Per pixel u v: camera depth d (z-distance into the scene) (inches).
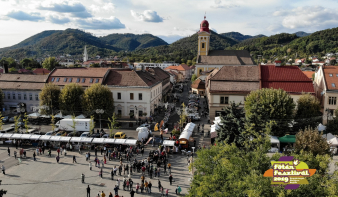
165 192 1201.4
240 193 706.8
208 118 2554.1
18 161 1592.0
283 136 1749.5
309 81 2249.0
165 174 1413.6
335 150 1622.8
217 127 1822.1
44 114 2404.0
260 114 1587.1
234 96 2283.5
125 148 1792.6
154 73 3526.1
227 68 2454.5
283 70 2359.7
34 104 2792.8
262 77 2326.5
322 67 2340.1
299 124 1867.6
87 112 2317.9
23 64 7593.5
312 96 1968.5
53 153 1753.2
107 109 2322.8
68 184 1294.3
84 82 2645.2
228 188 759.1
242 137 1409.9
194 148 1770.4
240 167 765.3
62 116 2351.1
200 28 5393.7
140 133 1897.1
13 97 2827.3
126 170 1470.2
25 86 2785.4
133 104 2564.0
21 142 1886.1
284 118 1755.7
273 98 1788.9
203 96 4320.9
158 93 3065.9
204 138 2023.9
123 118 2598.4
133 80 2603.3
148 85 2554.1
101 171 1373.0
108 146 1808.6
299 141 1309.1
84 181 1330.0
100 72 2728.8
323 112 2191.2
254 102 1833.2
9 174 1406.3
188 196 853.2
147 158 1563.7
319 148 1254.9
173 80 5639.8
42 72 5231.3
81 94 2410.2
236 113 1550.2
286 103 1766.7
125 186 1253.1
